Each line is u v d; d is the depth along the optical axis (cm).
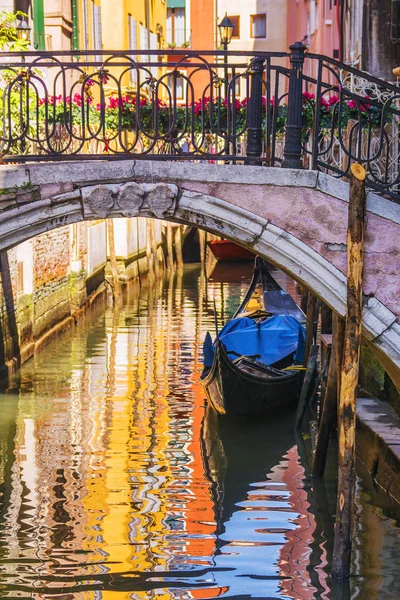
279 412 1445
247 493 1066
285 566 861
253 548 902
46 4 2198
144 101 1242
